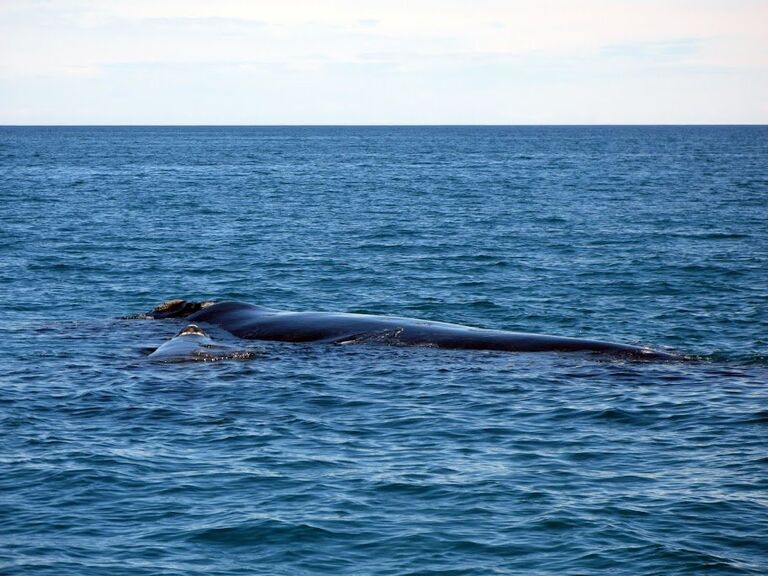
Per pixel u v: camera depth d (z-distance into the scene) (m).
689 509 20.17
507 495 21.05
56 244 70.44
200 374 32.03
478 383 30.69
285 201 113.25
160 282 54.62
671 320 43.47
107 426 26.20
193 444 24.64
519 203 110.19
